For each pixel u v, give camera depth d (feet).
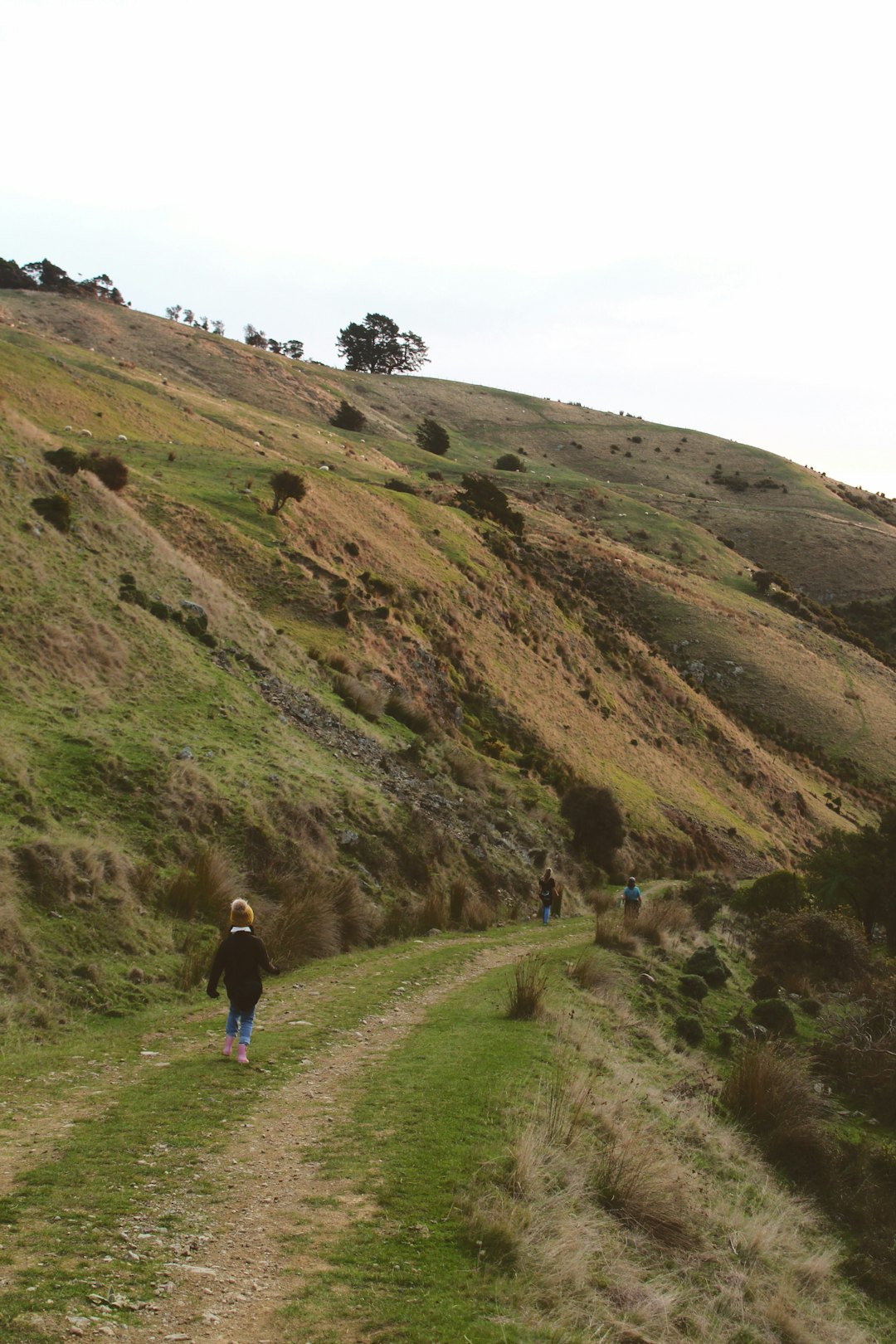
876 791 266.16
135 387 323.16
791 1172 40.22
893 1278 32.83
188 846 62.44
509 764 151.74
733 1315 23.88
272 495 188.24
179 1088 29.76
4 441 110.32
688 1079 45.93
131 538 111.55
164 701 84.23
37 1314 15.12
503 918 90.58
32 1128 25.22
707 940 87.15
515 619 214.07
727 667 296.51
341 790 85.20
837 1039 62.95
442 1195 22.25
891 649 393.29
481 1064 34.30
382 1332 16.11
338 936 63.05
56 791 59.52
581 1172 26.27
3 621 77.77
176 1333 15.25
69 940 46.44
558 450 610.24
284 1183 22.41
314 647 133.90
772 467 631.97
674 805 185.68
